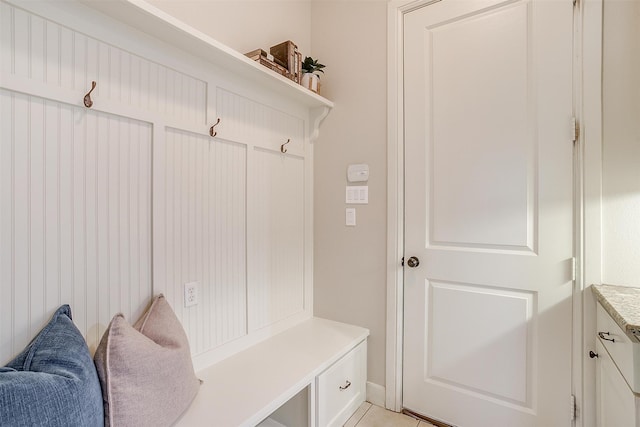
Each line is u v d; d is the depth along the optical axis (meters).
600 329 1.31
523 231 1.56
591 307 1.39
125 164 1.22
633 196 1.34
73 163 1.08
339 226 2.11
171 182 1.37
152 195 1.30
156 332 1.19
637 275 1.33
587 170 1.40
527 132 1.55
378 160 1.96
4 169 0.94
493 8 1.62
